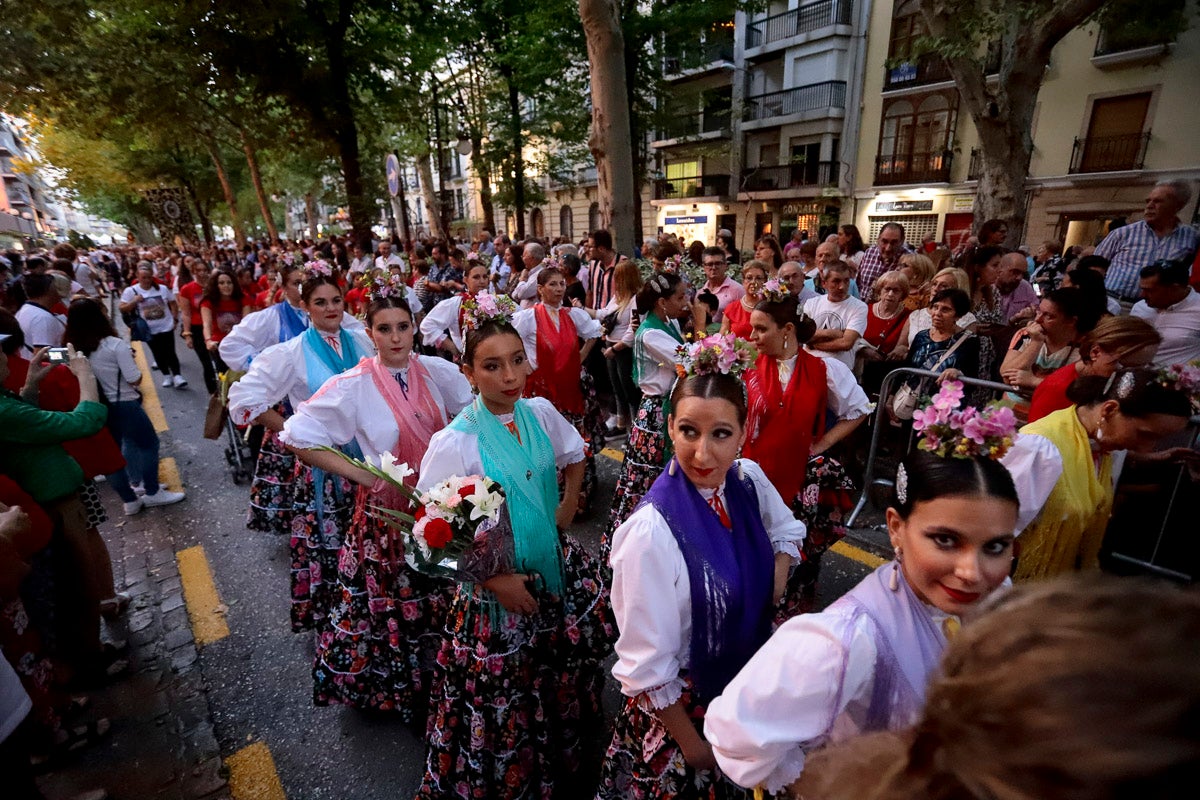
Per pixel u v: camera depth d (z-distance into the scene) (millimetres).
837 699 1100
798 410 2670
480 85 21859
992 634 509
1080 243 17688
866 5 21141
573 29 15406
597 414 4641
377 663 2525
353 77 14625
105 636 3301
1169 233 5023
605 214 7188
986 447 1097
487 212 22797
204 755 2516
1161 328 3875
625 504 3547
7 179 68125
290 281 4051
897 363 4582
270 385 2943
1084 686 395
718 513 1612
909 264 5223
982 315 4238
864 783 652
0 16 13016
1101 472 2197
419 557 1751
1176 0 12297
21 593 2699
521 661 1948
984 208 10086
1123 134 16406
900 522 1198
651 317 3422
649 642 1432
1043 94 17547
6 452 2650
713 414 1479
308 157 18844
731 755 1150
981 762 463
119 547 4293
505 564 1827
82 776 2424
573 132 19688
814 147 23516
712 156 27000
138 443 4762
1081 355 2463
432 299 8820
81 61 14203
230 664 3061
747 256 13109
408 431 2461
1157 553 3303
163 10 12047
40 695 2418
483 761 1916
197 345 7473
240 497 5035
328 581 3070
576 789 2273
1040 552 2115
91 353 4465
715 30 17750
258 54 12633
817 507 2781
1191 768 352
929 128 20469
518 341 2000
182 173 30766
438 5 15234
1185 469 3135
